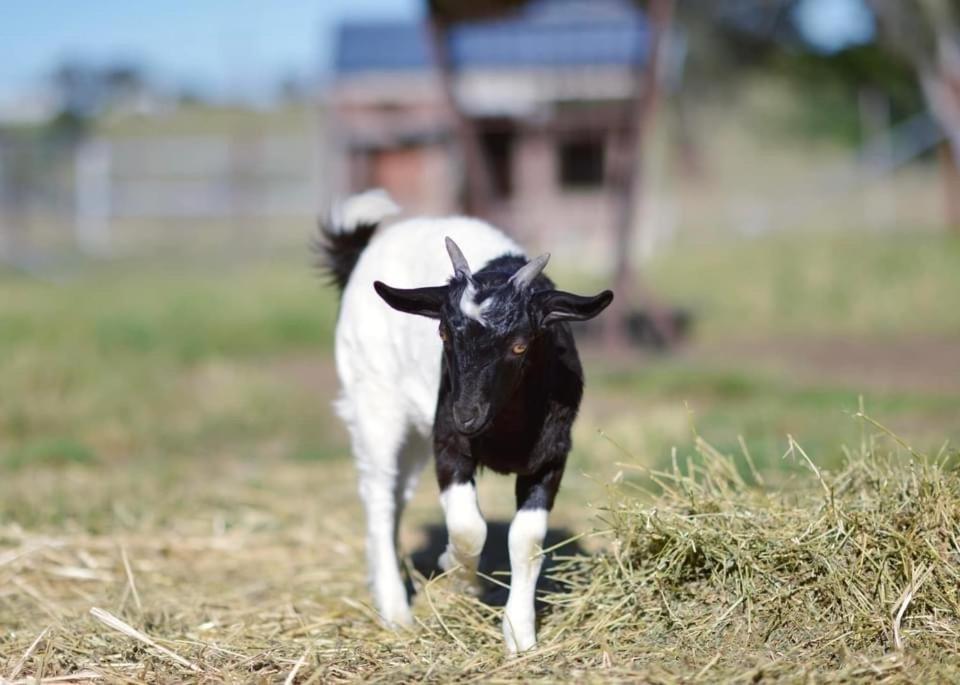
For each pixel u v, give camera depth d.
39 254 24.88
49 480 7.89
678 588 4.54
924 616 4.19
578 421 9.08
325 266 5.89
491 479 7.87
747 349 13.98
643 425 8.59
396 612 4.97
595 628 4.40
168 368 12.14
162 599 5.40
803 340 14.66
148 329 14.27
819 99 32.94
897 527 4.46
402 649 4.50
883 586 4.26
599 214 22.27
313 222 29.09
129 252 25.70
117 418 9.80
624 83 22.44
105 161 30.84
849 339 14.62
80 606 5.27
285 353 14.38
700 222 25.56
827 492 4.57
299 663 4.23
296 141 31.31
